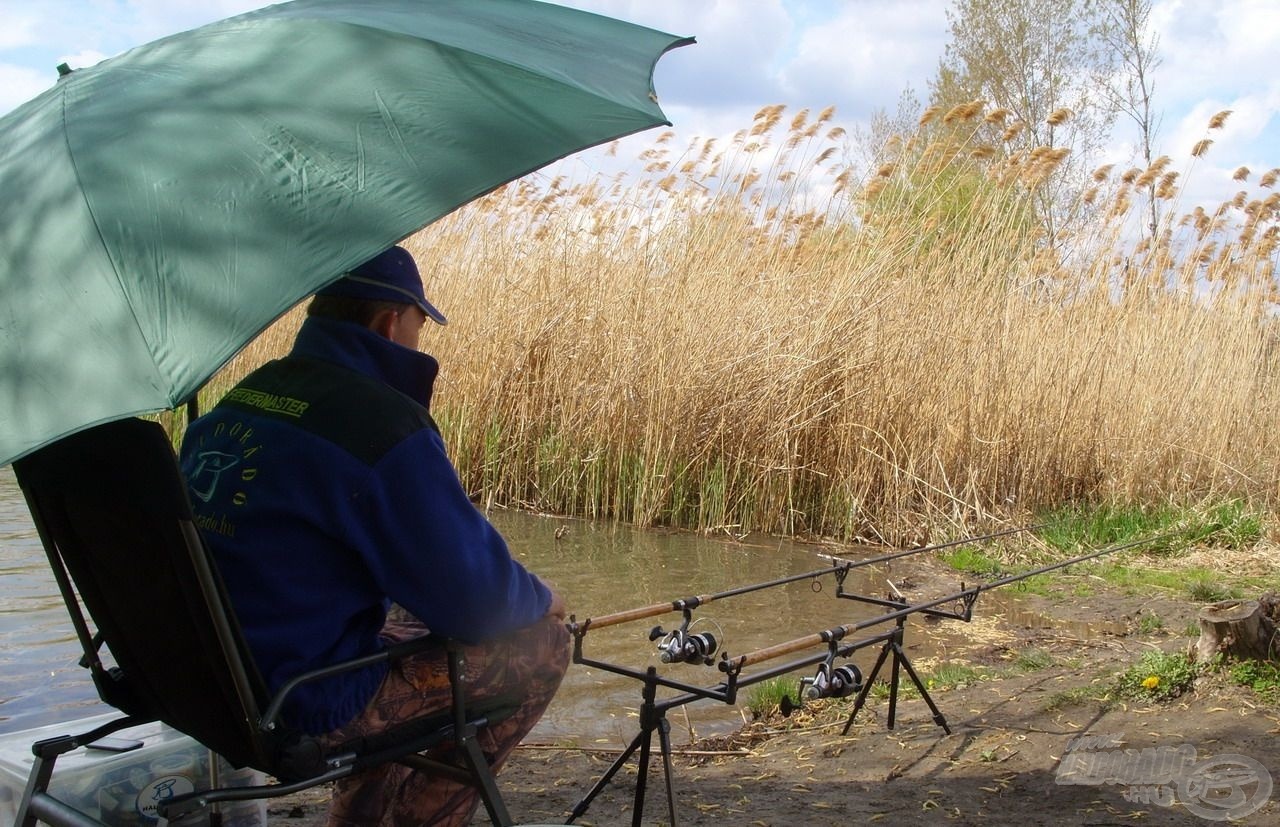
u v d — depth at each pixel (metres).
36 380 1.74
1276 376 9.59
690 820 3.39
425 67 2.16
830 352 8.80
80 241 1.84
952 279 9.15
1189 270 9.73
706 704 4.73
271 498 2.20
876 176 9.00
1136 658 5.07
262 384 2.37
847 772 3.76
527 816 3.44
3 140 2.17
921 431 8.78
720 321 9.22
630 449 9.30
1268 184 9.53
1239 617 4.32
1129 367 9.25
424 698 2.38
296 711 2.20
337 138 2.00
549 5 2.61
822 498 8.96
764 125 9.40
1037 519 8.58
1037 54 20.94
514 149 2.03
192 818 2.71
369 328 2.40
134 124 2.02
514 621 2.35
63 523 2.20
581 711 4.64
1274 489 8.77
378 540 2.21
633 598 6.57
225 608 2.03
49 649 5.15
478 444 9.86
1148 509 8.75
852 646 3.43
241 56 2.19
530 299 9.88
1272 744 3.68
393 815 2.57
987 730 4.05
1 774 2.67
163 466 1.94
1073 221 9.69
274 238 1.85
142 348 1.72
